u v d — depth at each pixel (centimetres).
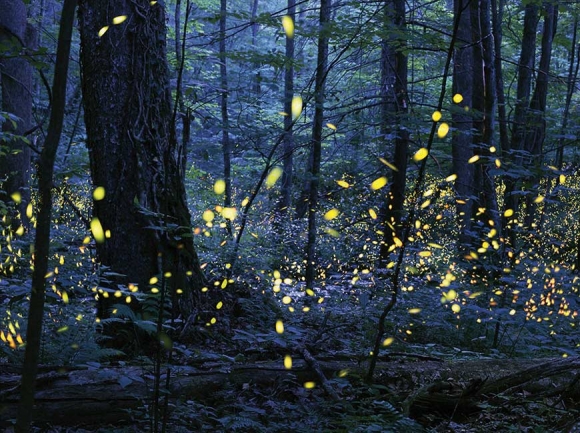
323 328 615
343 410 447
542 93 1230
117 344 557
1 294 548
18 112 1065
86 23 586
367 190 1445
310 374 484
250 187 1633
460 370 504
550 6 1248
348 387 473
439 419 463
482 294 783
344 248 1307
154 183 589
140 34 586
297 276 1166
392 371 496
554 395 486
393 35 858
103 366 451
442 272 902
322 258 1288
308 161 1454
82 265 577
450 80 1827
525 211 1320
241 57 921
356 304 783
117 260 580
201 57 1262
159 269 581
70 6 204
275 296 816
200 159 1841
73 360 447
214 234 892
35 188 1078
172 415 405
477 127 1006
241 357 519
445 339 708
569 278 819
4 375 420
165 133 602
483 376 499
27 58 500
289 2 1662
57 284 486
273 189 1634
